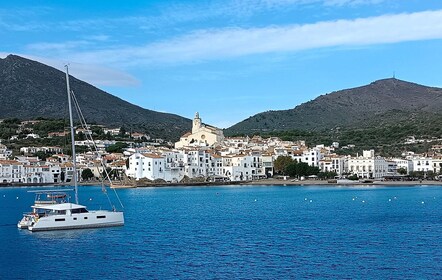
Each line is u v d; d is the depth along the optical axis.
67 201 132.12
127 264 83.00
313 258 85.81
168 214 152.50
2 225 128.25
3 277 76.62
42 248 95.69
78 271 79.19
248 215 148.75
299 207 174.75
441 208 168.00
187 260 85.12
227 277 74.62
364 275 75.06
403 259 84.69
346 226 123.06
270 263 82.50
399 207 172.62
